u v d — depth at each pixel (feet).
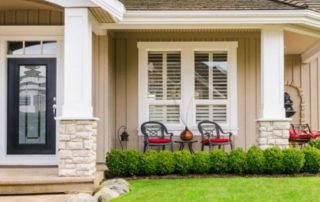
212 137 34.06
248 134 34.68
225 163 28.45
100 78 31.94
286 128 29.12
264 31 29.63
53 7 28.09
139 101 34.88
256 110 34.78
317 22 29.09
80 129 25.07
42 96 31.04
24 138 30.89
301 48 40.88
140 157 28.37
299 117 44.80
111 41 33.86
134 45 35.12
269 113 29.30
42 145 30.86
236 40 34.94
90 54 26.35
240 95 34.88
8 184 23.25
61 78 30.91
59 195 23.32
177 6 29.14
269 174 28.55
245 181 25.11
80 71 25.49
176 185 24.68
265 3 29.78
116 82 35.01
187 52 34.94
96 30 30.35
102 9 26.04
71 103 25.36
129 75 35.06
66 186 23.71
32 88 31.01
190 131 33.42
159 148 34.30
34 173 26.35
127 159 28.27
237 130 34.68
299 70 44.65
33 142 30.89
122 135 34.14
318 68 44.91
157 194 21.99
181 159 28.40
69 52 25.52
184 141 33.32
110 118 33.19
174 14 28.73
